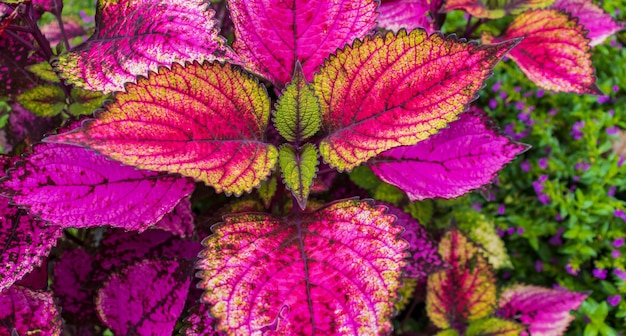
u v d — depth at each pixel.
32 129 0.50
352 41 0.38
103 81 0.36
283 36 0.39
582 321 0.63
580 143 0.70
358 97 0.37
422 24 0.50
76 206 0.36
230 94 0.36
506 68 0.71
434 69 0.35
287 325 0.33
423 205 0.50
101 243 0.45
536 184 0.66
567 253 0.66
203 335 0.37
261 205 0.43
